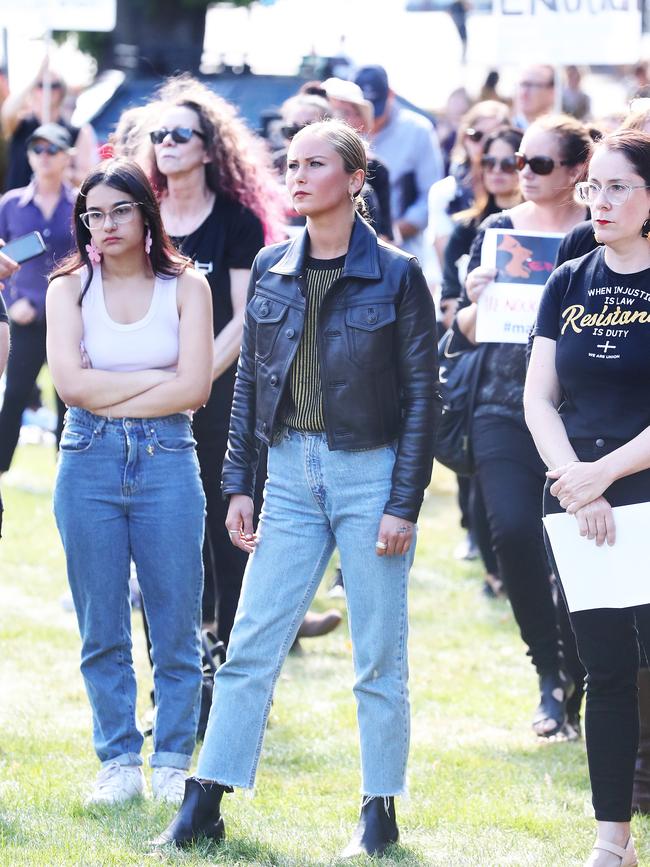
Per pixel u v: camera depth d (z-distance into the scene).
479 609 14.77
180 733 9.02
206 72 30.33
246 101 27.31
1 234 17.17
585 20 16.41
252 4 37.56
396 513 7.90
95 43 42.28
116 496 8.77
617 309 7.64
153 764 9.04
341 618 12.99
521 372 10.73
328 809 9.00
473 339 11.10
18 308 16.55
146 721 10.66
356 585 8.05
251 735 8.12
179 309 8.87
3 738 10.31
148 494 8.77
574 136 10.79
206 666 10.43
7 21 19.83
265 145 11.64
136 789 8.95
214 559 10.83
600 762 7.64
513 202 12.98
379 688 8.12
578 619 7.64
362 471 7.98
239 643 8.14
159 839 8.09
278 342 8.04
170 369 8.89
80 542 8.78
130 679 9.08
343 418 7.91
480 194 13.68
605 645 7.59
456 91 24.70
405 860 7.99
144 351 8.81
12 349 16.64
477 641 13.67
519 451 10.70
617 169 7.49
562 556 7.64
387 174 14.87
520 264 10.74
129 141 11.41
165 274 8.88
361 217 8.13
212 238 10.61
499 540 10.49
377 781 8.16
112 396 8.66
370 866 7.84
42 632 13.41
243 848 8.12
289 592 8.12
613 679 7.62
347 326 7.88
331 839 8.41
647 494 7.60
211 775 8.10
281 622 8.12
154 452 8.75
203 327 8.84
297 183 7.86
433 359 8.02
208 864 7.79
